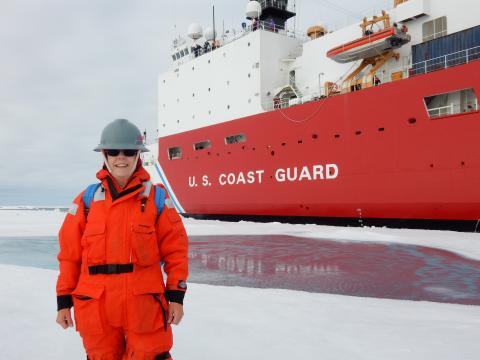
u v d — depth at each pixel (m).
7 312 4.16
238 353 2.87
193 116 26.02
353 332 3.42
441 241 12.01
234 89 22.89
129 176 1.97
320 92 18.64
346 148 16.53
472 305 5.08
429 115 14.04
